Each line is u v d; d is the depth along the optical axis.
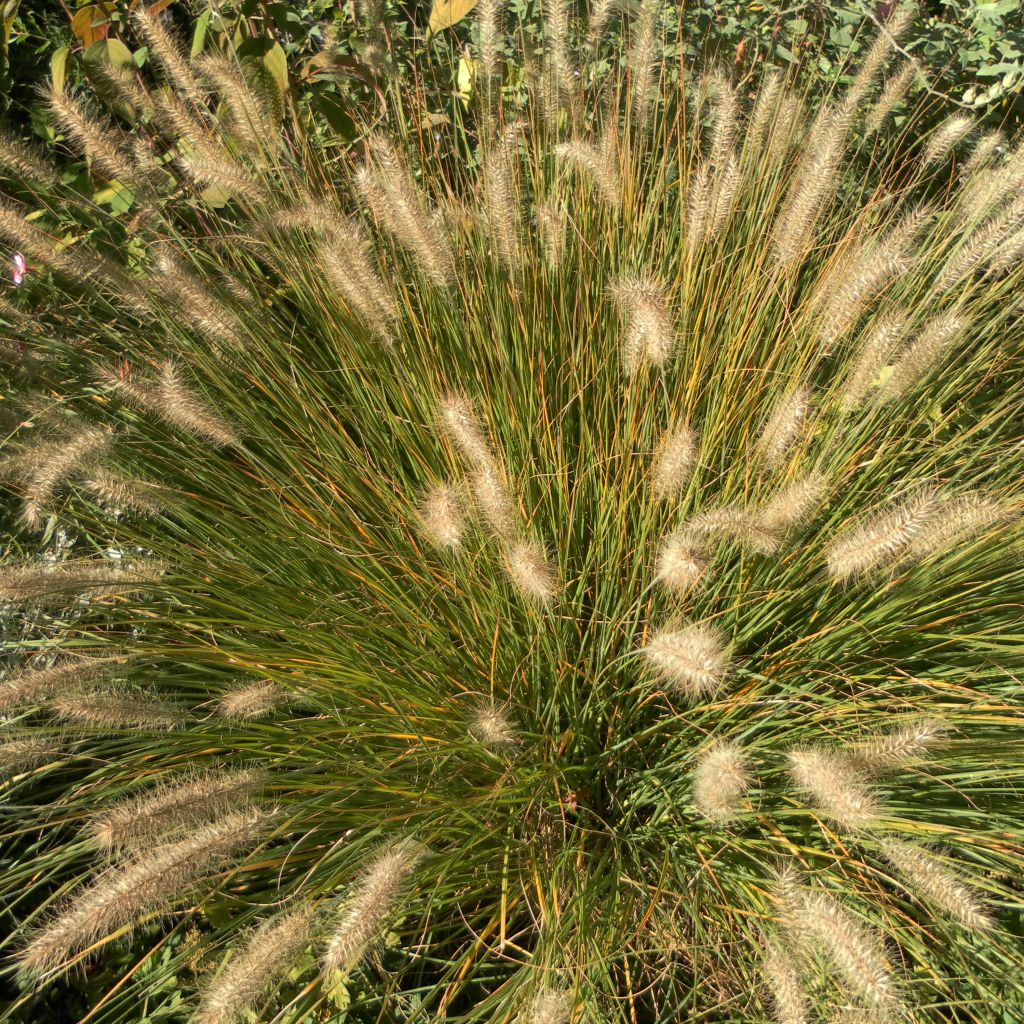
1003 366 0.90
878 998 0.54
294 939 0.58
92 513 0.85
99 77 0.91
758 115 0.93
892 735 0.61
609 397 0.85
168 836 0.64
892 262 0.73
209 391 0.88
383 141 0.85
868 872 0.70
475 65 1.01
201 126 0.91
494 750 0.75
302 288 0.93
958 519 0.67
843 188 1.08
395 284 0.92
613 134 0.89
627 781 0.79
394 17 1.07
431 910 0.72
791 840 0.73
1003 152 0.97
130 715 0.66
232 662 0.75
